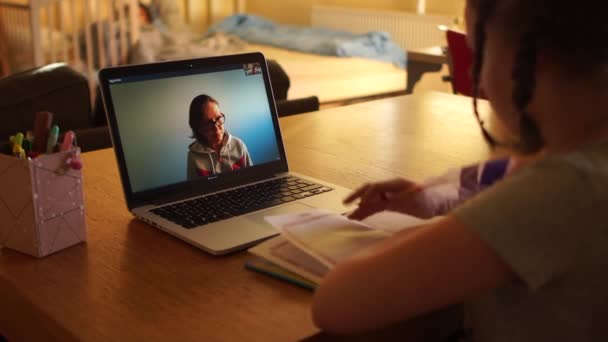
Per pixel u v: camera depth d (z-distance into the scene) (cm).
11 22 509
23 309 87
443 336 93
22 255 97
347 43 498
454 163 142
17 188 95
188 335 77
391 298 64
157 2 581
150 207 112
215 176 122
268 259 92
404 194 99
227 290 87
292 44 524
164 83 119
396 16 540
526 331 67
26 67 498
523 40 61
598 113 62
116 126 112
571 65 60
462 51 260
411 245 64
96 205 116
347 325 66
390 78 500
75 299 85
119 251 99
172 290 87
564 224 60
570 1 57
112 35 482
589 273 61
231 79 127
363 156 145
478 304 74
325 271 88
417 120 178
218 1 667
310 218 97
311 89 460
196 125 121
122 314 81
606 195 60
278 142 131
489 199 62
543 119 65
